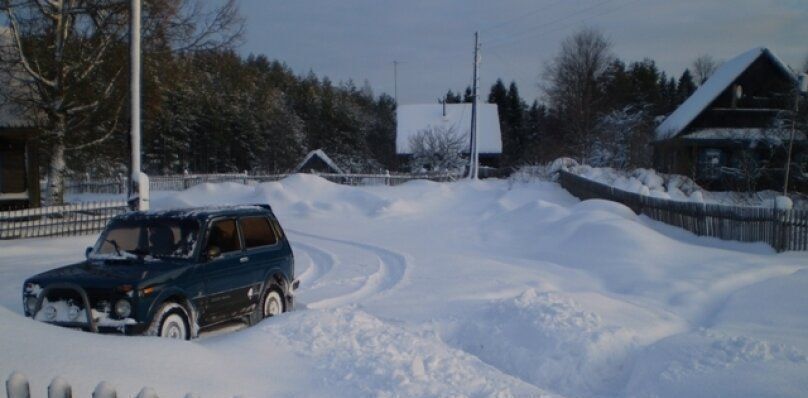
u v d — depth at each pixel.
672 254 15.78
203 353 5.97
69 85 25.48
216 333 8.89
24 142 25.52
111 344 5.47
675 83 103.69
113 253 8.46
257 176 49.97
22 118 24.61
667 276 13.56
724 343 7.22
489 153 64.50
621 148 50.03
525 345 8.08
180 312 7.76
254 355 6.48
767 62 39.56
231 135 79.12
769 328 8.80
